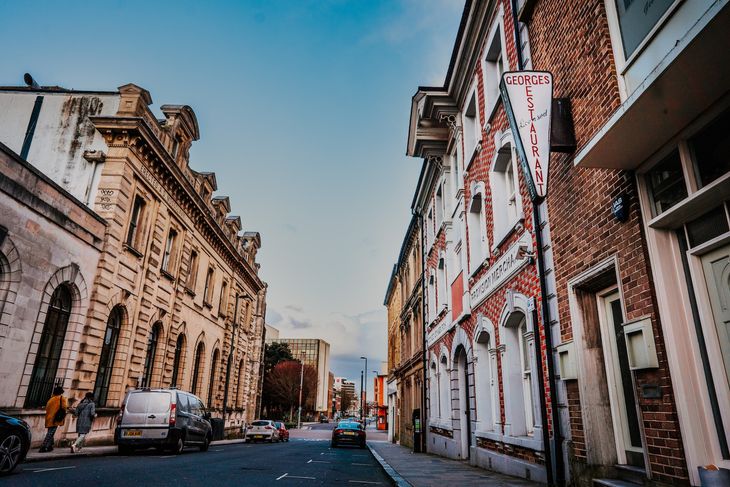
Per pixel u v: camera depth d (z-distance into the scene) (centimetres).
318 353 12550
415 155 1830
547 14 845
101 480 777
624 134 507
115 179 1708
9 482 696
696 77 425
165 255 2189
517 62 970
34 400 1352
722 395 465
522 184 950
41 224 1312
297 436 4509
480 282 1240
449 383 1661
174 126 2150
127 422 1406
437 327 1869
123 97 1823
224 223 3078
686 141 508
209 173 2628
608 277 651
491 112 1118
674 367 495
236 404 3472
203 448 1738
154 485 756
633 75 576
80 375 1505
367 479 1042
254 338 4322
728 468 448
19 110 1825
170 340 2214
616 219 604
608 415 653
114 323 1767
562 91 767
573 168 722
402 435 2970
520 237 944
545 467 792
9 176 1190
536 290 857
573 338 698
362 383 8575
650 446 530
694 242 511
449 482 867
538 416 837
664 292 516
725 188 451
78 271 1496
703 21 367
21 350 1251
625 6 600
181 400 1535
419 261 2533
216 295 2934
